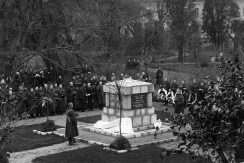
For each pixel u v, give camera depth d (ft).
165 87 114.83
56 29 108.27
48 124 81.71
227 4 268.00
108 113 82.38
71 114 72.02
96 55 110.83
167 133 78.64
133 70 137.69
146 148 67.67
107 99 82.84
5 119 45.70
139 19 169.89
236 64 31.76
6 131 44.29
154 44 180.96
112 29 138.00
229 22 267.59
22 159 63.82
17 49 82.99
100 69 124.98
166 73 153.48
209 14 266.57
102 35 132.36
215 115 29.58
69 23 110.63
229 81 30.91
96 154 64.85
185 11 213.66
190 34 213.05
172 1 207.51
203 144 29.94
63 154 65.57
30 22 96.12
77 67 114.52
